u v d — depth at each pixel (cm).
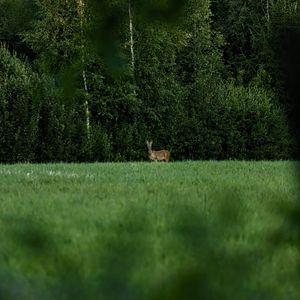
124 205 1912
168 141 8125
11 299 819
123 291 661
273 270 972
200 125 8200
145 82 7956
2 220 1636
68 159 7500
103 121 7875
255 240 1112
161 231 1316
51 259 728
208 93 8238
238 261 602
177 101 8144
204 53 10425
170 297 515
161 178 3319
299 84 786
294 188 604
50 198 2180
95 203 2008
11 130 7238
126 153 7931
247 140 8319
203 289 518
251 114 8281
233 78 10488
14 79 7275
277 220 638
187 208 730
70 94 1034
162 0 962
